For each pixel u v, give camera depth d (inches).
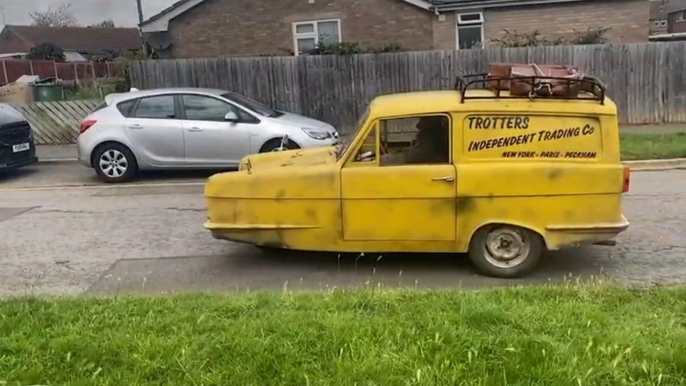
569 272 219.5
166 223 305.4
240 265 238.7
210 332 147.3
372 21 749.3
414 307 161.9
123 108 422.0
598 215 207.6
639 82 575.5
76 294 207.0
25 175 459.5
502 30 729.0
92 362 133.0
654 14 2400.3
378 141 212.4
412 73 589.6
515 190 206.7
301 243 220.5
